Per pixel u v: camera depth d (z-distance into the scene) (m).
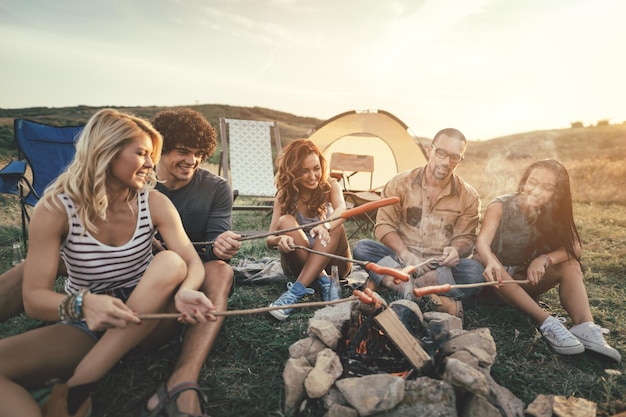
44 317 1.61
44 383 1.59
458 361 1.75
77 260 1.74
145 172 1.75
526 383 2.07
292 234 2.92
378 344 1.98
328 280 2.91
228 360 2.18
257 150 6.98
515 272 2.83
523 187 2.72
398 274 2.01
